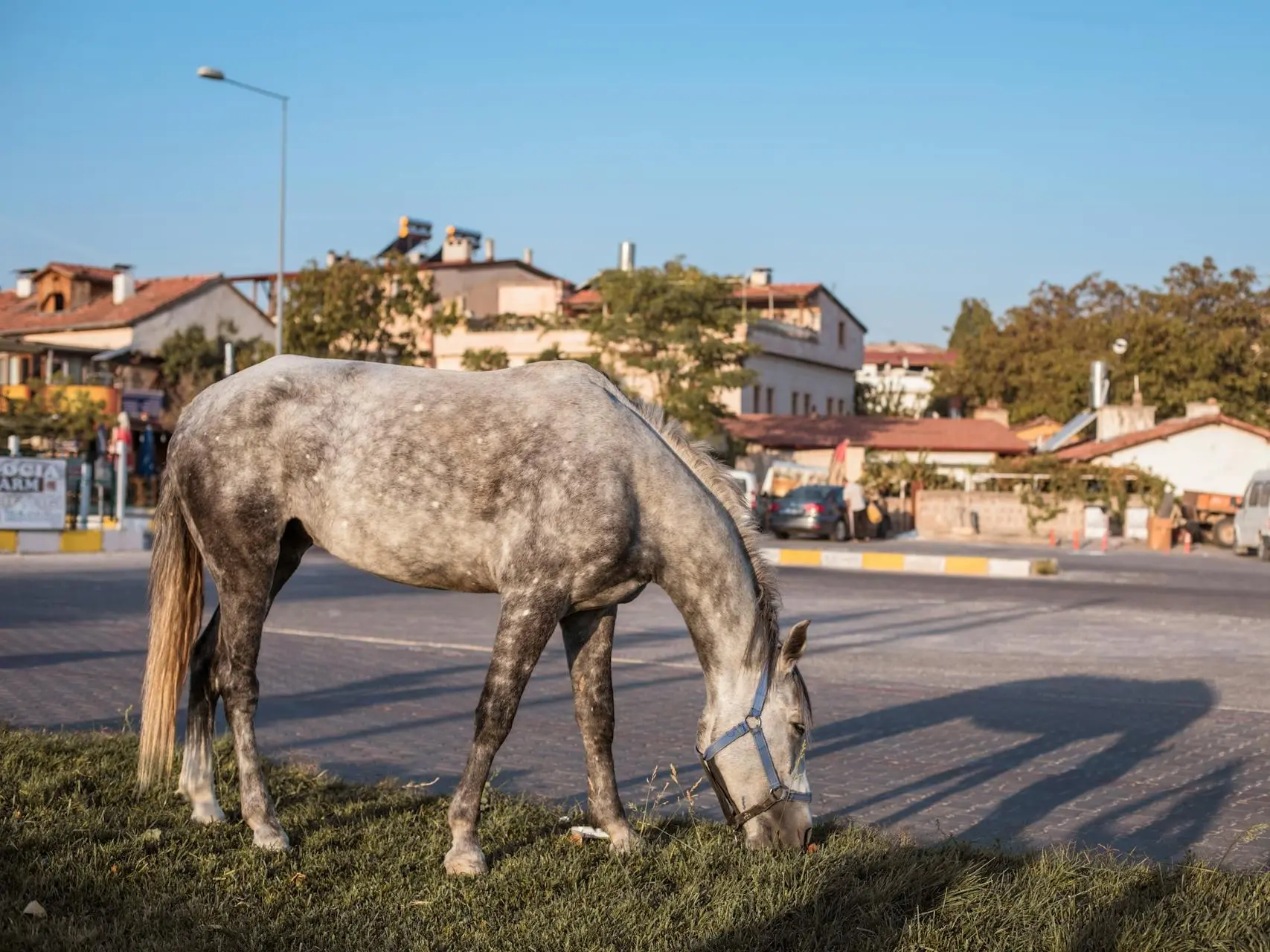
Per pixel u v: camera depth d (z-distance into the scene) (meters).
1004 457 54.59
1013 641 14.66
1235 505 39.66
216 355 54.72
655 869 5.26
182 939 4.25
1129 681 11.75
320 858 5.22
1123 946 4.41
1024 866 5.29
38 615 14.31
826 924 4.59
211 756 5.84
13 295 67.25
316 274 54.50
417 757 7.72
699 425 44.69
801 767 5.38
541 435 5.38
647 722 9.12
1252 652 13.99
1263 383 64.94
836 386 72.31
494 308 72.00
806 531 36.25
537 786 7.02
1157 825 6.61
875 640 14.59
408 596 17.92
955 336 124.06
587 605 5.46
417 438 5.44
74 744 7.07
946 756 8.29
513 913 4.68
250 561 5.55
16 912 4.43
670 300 44.97
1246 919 4.66
